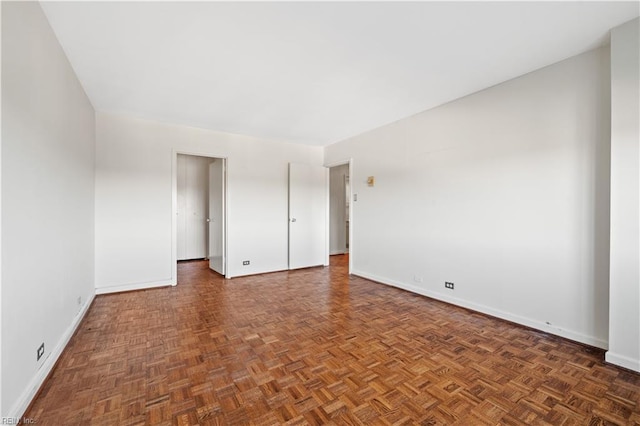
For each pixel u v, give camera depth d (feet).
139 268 12.97
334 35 6.94
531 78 8.82
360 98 10.82
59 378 6.12
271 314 10.03
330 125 14.21
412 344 7.82
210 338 8.11
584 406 5.36
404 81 9.43
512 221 9.30
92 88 9.84
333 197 23.79
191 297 11.95
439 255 11.60
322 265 19.01
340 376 6.29
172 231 13.76
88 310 10.26
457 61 8.20
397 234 13.50
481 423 4.92
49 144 6.44
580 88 7.83
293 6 5.90
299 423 4.88
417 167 12.50
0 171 4.37
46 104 6.26
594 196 7.61
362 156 15.57
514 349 7.55
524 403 5.44
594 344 7.60
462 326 9.05
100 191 12.10
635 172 6.43
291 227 17.49
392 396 5.62
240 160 15.83
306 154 18.35
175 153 13.85
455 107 10.96
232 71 8.71
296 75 8.98
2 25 4.45
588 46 7.46
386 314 10.09
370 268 15.06
